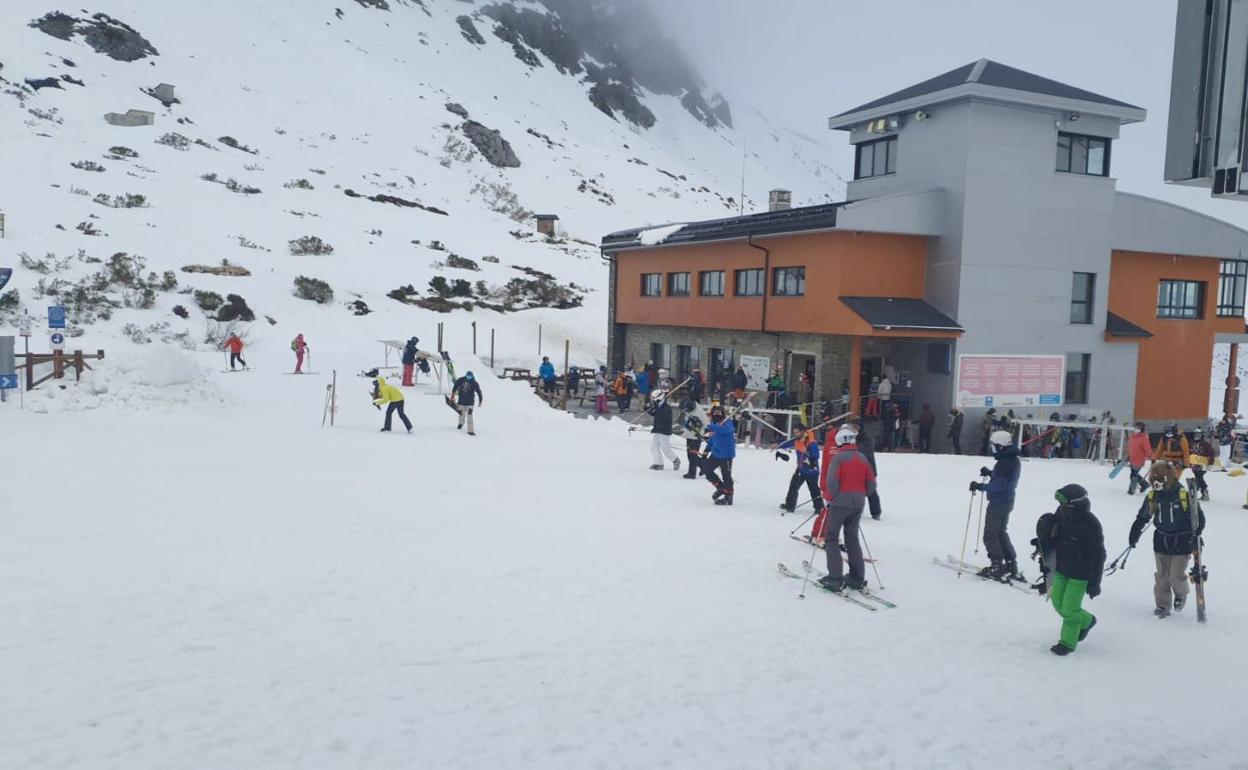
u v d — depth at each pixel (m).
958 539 13.50
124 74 83.69
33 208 50.25
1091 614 9.10
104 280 42.66
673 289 37.84
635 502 14.89
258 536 11.21
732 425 15.12
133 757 5.49
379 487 14.97
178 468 15.70
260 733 5.93
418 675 7.14
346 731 6.05
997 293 28.98
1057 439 28.95
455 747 5.91
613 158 115.44
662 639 8.30
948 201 28.77
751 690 7.18
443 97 113.31
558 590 9.64
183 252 49.84
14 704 6.14
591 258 70.06
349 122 94.12
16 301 38.56
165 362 23.20
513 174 96.50
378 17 138.88
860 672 7.75
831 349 29.67
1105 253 30.66
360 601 8.91
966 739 6.47
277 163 75.88
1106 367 31.25
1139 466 19.23
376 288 51.38
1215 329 35.00
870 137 32.50
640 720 6.50
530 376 38.19
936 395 29.11
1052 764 6.14
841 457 10.10
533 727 6.29
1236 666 8.46
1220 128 4.79
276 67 101.88
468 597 9.23
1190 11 4.95
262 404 25.61
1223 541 14.81
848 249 28.23
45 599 8.38
